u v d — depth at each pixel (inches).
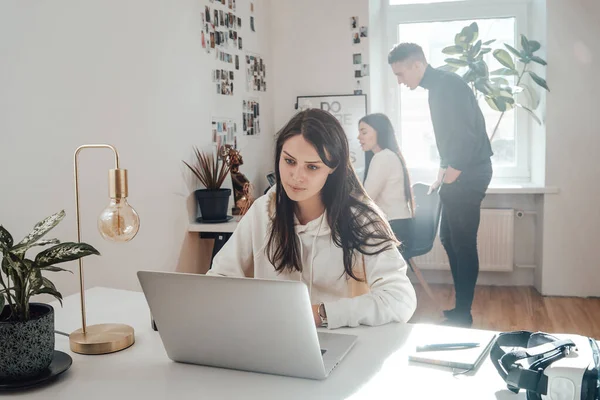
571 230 173.2
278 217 68.4
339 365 51.0
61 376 50.1
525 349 45.4
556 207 173.3
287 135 65.3
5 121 77.9
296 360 47.9
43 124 84.8
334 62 176.7
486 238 184.4
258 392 46.2
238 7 153.9
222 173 135.3
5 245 48.7
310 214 68.1
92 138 95.8
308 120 64.6
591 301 170.2
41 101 84.3
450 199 141.7
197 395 45.9
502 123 190.7
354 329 59.9
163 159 118.4
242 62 157.2
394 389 46.1
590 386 40.7
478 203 142.3
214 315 49.1
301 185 64.9
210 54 138.5
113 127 101.5
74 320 64.6
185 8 126.4
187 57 127.5
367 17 173.8
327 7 175.8
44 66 84.8
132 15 106.8
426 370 49.5
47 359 49.0
